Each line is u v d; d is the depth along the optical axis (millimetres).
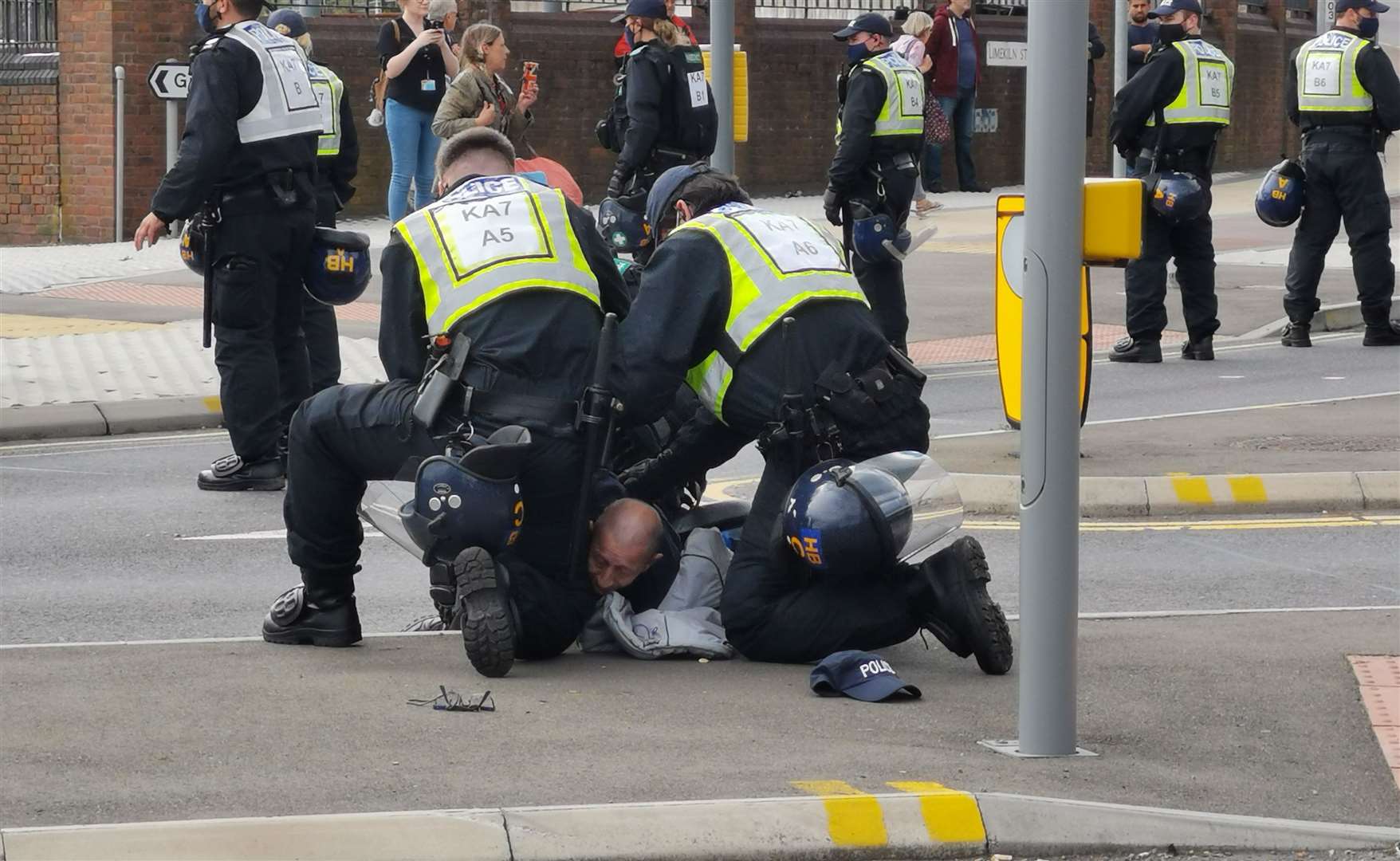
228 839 10414
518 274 14742
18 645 15688
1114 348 35281
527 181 15461
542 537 14914
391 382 15195
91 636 17312
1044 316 12039
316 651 15547
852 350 15242
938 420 28969
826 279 15336
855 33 31094
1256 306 41438
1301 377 33031
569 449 14664
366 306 39875
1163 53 33719
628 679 14578
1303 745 13109
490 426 14555
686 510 17094
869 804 11172
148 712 13305
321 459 15227
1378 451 25047
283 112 23312
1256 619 17141
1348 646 15984
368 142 58594
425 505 14164
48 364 32312
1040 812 11250
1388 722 13641
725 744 12664
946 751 12617
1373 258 36625
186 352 33719
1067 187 11875
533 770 11961
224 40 22906
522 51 60906
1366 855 11180
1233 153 81812
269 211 23453
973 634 14766
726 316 15148
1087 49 11875
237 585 19453
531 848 10602
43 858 10188
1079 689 14453
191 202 22656
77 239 54656
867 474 14500
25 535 21734
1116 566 20312
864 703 13906
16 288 42562
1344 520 22656
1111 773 12273
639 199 30094
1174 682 14664
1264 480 23234
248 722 13062
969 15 66062
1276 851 11250
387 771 11914
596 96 62750
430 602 18781
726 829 10883
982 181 71125
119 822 10828
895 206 31125
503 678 14516
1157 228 34438
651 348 14680
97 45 53688
